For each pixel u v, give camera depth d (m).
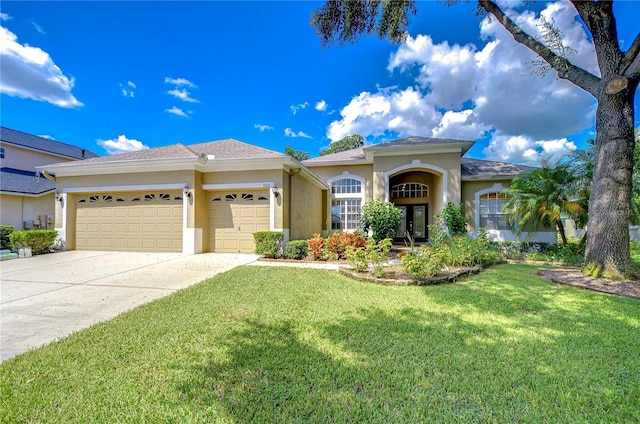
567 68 7.48
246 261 9.64
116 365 2.98
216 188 11.46
